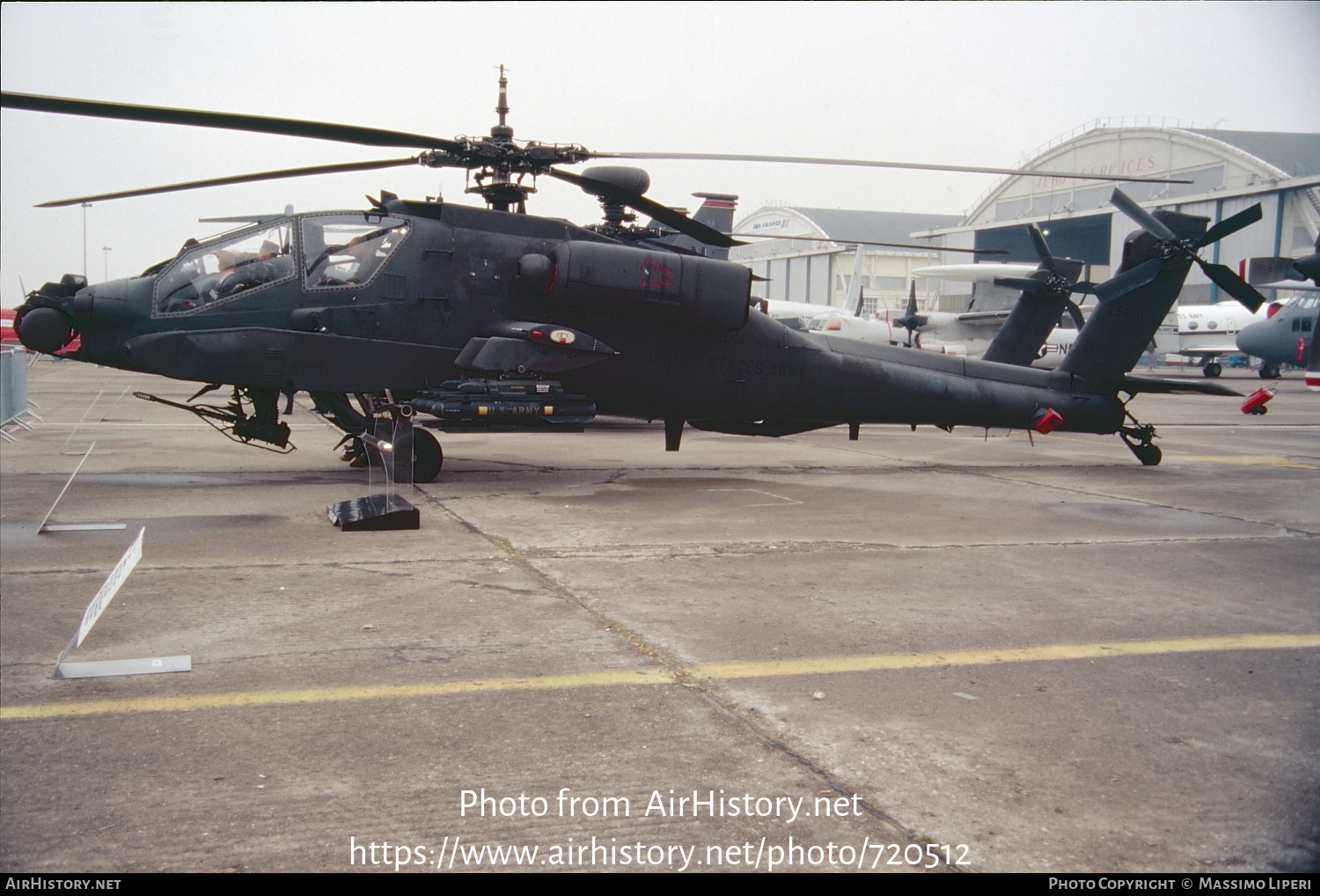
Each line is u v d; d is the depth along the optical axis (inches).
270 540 270.1
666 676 165.2
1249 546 287.6
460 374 375.9
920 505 355.6
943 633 193.9
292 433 591.5
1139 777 128.6
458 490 371.2
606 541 278.8
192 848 107.4
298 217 363.3
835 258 3065.9
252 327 352.5
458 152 345.1
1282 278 1398.9
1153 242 466.6
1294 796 123.6
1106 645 187.6
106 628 185.6
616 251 377.7
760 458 509.7
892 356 441.1
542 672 165.6
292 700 151.3
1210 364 1830.7
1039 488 406.3
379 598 211.9
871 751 135.8
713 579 235.5
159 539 270.1
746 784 125.0
